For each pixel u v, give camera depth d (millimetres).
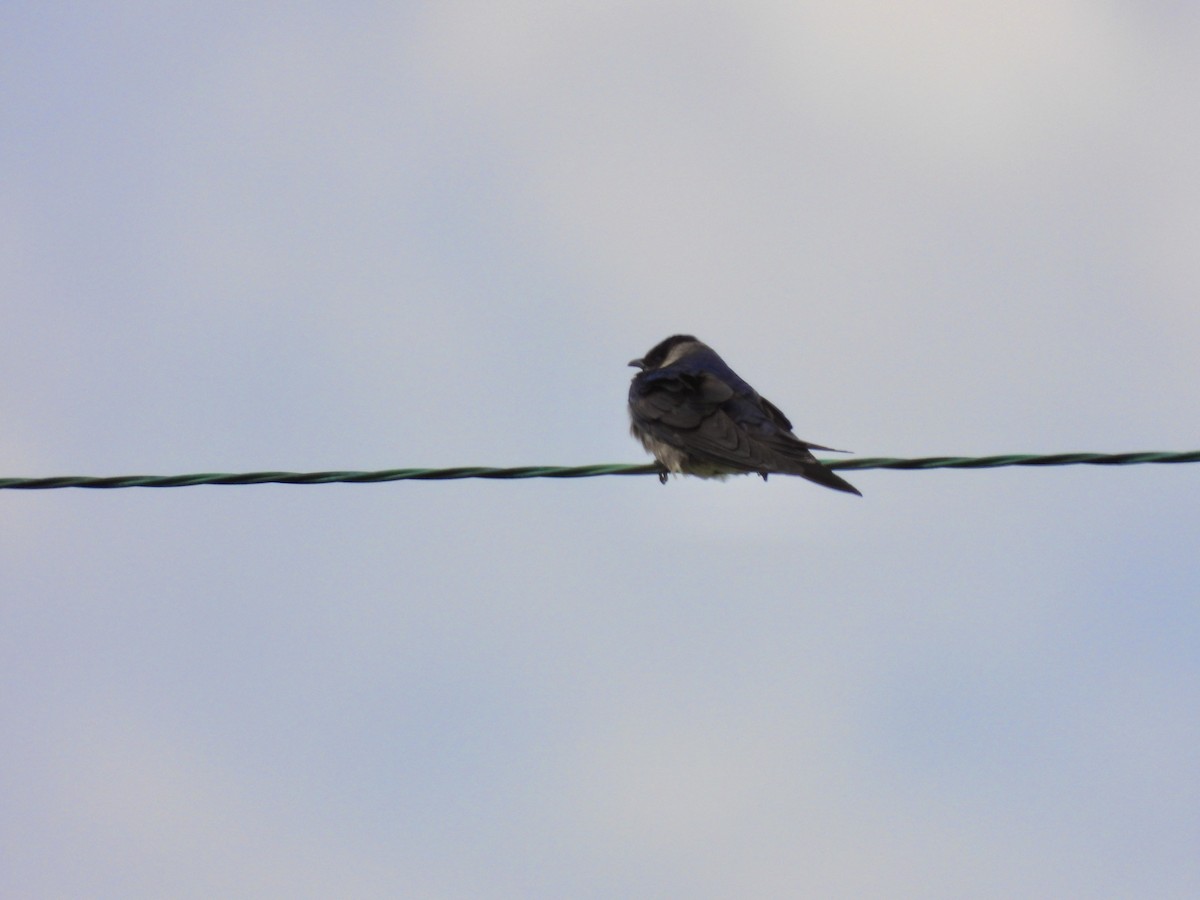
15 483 10062
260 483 10273
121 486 10039
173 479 10102
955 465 10523
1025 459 10234
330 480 10227
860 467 10852
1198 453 9664
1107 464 9906
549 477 10586
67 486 10055
